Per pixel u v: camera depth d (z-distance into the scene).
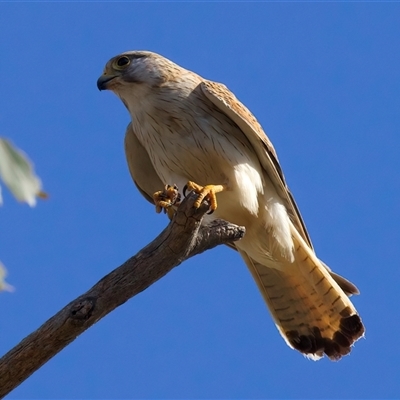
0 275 4.57
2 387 7.48
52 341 7.49
